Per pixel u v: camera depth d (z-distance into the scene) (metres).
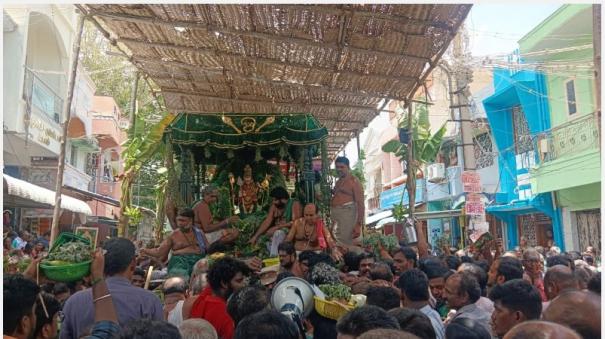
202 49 7.84
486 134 19.19
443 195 21.02
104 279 2.99
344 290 3.68
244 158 9.30
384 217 24.58
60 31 15.28
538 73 15.81
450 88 11.28
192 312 3.62
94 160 24.36
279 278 4.23
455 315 3.71
